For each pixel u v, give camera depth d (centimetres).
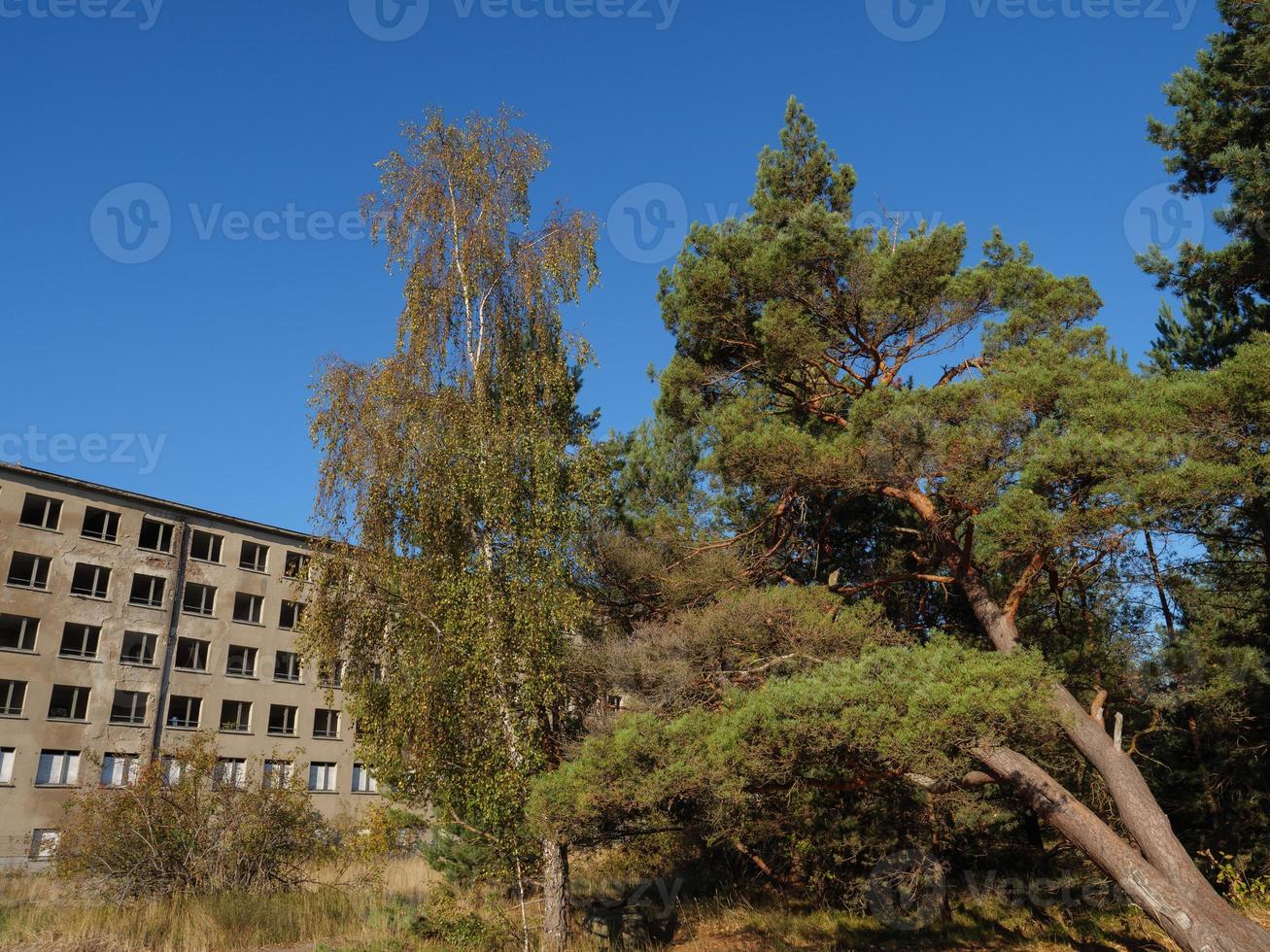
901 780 1135
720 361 1634
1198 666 1512
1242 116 1426
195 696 3800
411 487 1410
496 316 1598
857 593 1507
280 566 4181
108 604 3647
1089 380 1228
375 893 1788
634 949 1467
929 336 1480
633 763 997
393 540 1404
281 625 4125
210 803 1816
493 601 1344
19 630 3447
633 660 1374
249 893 1700
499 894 1576
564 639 1436
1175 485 1016
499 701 1305
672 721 1083
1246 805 1623
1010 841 1728
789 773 995
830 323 1495
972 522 1204
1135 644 1573
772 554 1554
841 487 1319
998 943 1494
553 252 1609
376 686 1380
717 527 1636
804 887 1805
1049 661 1381
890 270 1419
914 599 1616
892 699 962
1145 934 1472
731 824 1338
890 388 1285
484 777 1269
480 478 1402
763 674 1351
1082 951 1431
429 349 1529
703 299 1534
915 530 1477
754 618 1349
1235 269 1470
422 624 1351
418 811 1861
